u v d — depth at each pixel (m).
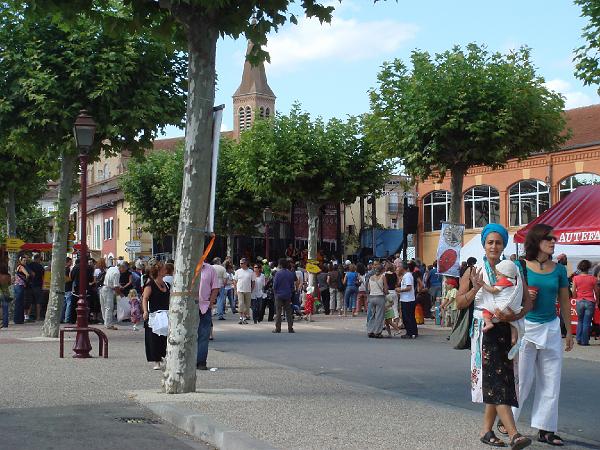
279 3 10.01
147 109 17.89
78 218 80.94
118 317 24.42
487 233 7.21
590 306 19.00
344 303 31.45
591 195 19.78
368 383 12.15
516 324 7.06
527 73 23.11
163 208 55.72
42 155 19.44
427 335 21.98
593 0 17.00
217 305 29.50
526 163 40.53
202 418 8.12
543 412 7.60
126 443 7.48
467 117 22.80
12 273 32.78
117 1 14.51
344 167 35.38
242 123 106.25
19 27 17.47
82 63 17.38
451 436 7.54
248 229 50.09
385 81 24.02
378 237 47.00
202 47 9.79
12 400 9.70
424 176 24.12
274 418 8.25
